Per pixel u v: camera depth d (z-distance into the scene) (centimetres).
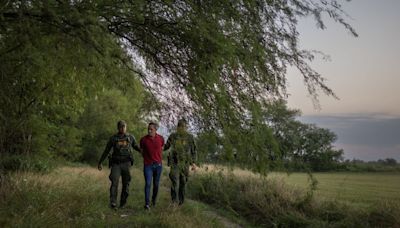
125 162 802
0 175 828
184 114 474
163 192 1238
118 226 640
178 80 496
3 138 1266
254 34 475
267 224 943
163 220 666
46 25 440
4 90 709
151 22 486
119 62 509
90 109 3350
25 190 746
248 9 482
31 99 862
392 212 852
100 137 3694
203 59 448
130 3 443
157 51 520
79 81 710
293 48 503
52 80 725
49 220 580
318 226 852
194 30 448
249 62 453
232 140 448
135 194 1092
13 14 436
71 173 1452
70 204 695
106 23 462
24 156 1352
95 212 701
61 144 2041
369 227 833
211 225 747
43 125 1422
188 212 806
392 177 3591
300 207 981
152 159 821
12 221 551
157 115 496
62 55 497
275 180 1119
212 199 1098
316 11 498
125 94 535
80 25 400
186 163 461
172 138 467
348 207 945
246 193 1064
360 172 3844
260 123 451
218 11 466
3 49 522
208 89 440
